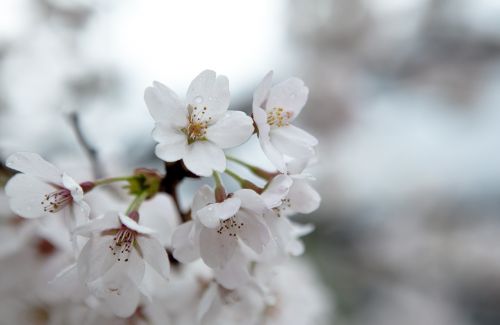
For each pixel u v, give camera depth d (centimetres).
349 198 73
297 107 28
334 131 78
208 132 27
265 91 27
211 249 26
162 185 29
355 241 70
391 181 76
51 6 58
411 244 74
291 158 27
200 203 26
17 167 26
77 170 36
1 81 55
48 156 41
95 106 56
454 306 73
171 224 31
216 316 29
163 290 30
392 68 78
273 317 33
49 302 31
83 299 28
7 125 49
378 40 78
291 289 35
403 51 77
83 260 26
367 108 79
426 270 74
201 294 30
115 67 59
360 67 79
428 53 77
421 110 79
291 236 28
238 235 26
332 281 62
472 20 74
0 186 31
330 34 77
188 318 30
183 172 28
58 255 31
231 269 27
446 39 76
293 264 40
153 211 30
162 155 26
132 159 46
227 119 27
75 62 58
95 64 59
